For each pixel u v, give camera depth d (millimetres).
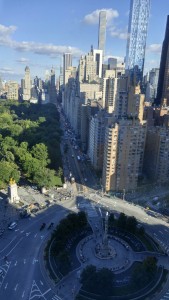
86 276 169500
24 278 180000
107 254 198500
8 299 165000
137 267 176375
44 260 195250
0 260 194875
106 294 166125
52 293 169500
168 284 176875
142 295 167500
